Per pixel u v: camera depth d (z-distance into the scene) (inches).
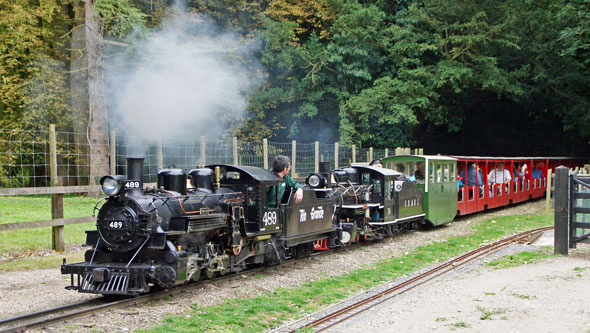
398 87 1134.4
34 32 877.2
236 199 416.8
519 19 1151.6
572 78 1221.1
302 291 397.4
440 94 1238.9
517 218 858.1
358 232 600.4
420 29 1203.9
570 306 315.0
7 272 427.2
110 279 336.2
